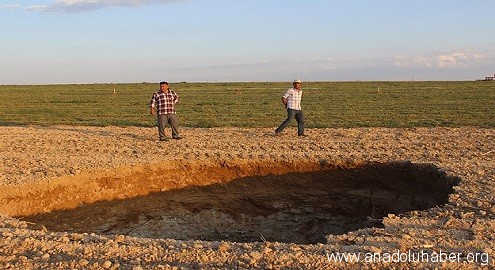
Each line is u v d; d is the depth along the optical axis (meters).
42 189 9.44
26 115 24.64
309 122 20.16
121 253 6.14
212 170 10.98
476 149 12.62
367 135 15.60
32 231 6.96
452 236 6.63
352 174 10.74
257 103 31.33
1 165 10.84
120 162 10.78
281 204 10.64
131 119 22.23
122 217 9.99
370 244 6.41
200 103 31.78
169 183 10.68
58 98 38.62
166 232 10.19
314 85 57.78
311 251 6.14
